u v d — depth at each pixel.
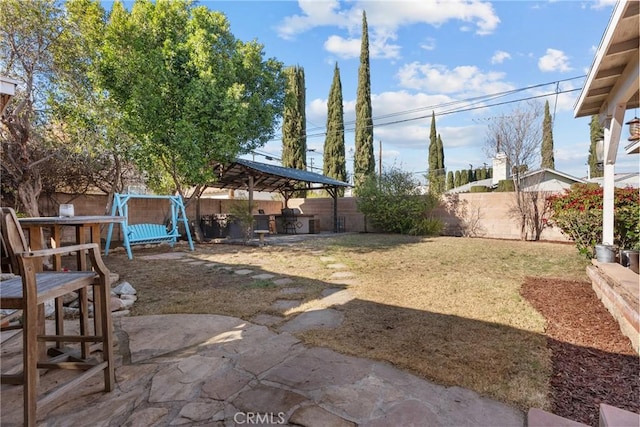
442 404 1.83
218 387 2.02
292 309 3.58
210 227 11.14
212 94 7.84
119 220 2.68
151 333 2.92
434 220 11.51
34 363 1.57
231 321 3.22
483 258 6.58
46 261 5.20
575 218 6.00
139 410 1.80
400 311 3.45
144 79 7.45
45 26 5.84
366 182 12.89
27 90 5.76
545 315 3.27
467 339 2.71
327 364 2.30
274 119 10.26
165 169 9.12
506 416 1.73
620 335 2.79
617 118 4.32
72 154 7.01
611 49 3.35
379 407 1.80
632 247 5.20
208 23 8.38
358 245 8.80
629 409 1.80
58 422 1.71
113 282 4.71
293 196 19.17
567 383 2.06
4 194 6.46
